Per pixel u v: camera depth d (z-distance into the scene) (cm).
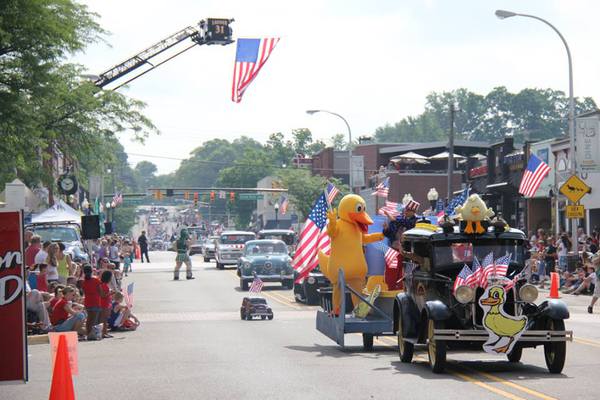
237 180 19238
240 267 4762
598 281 3161
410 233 1920
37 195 4578
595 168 4612
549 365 1719
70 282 2830
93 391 1583
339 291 2297
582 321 2894
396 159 9381
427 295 1812
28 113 3506
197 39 6944
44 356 2219
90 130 4859
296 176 11331
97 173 5703
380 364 1897
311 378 1683
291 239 6159
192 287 4922
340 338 2173
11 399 1556
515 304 1678
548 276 4544
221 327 2933
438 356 1695
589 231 5750
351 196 2328
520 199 7019
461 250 1784
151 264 7719
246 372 1786
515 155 6975
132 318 2980
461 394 1459
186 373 1794
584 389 1502
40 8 3291
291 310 3625
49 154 4697
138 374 1798
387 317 2186
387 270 2238
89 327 2623
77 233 4291
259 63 3159
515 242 1802
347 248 2292
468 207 1784
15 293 1259
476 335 1662
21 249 1260
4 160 3616
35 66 3381
